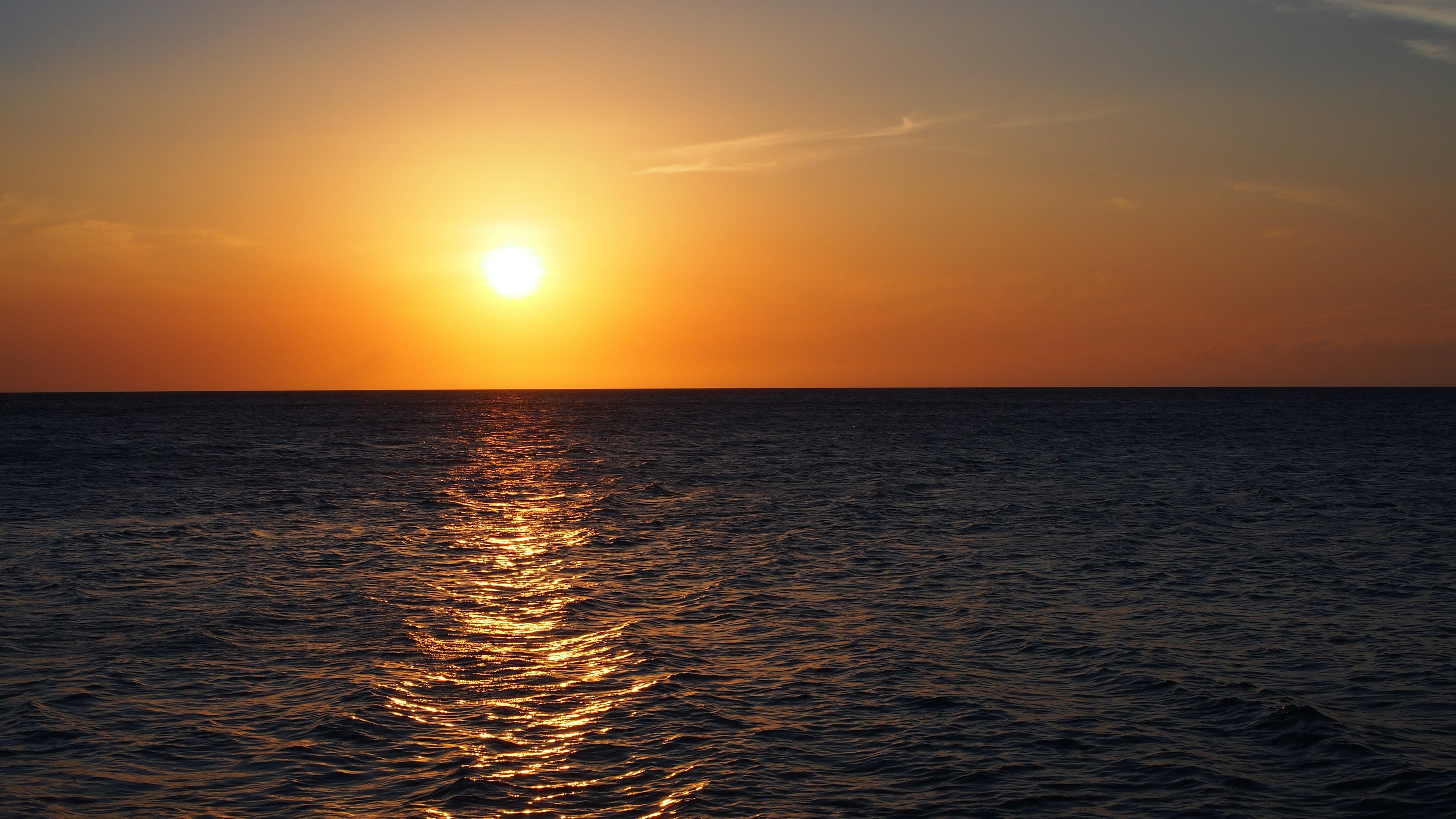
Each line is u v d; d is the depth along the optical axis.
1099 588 25.59
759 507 43.59
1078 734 14.96
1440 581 26.42
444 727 15.20
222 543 32.66
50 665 18.27
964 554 30.95
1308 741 14.58
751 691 16.95
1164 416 159.50
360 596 24.31
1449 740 14.66
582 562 29.52
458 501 45.50
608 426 132.25
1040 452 79.00
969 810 12.46
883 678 17.69
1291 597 24.50
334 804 12.61
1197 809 12.46
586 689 17.02
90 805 12.52
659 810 12.45
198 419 148.50
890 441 95.25
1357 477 56.25
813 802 12.68
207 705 16.12
